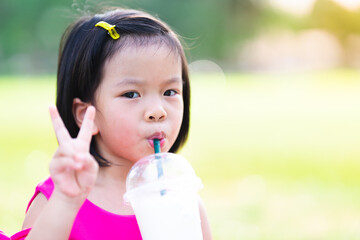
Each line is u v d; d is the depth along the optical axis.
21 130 9.65
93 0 2.97
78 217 2.13
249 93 18.72
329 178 6.00
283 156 7.42
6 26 29.17
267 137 9.34
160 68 2.13
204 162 6.88
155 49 2.13
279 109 14.33
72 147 1.77
